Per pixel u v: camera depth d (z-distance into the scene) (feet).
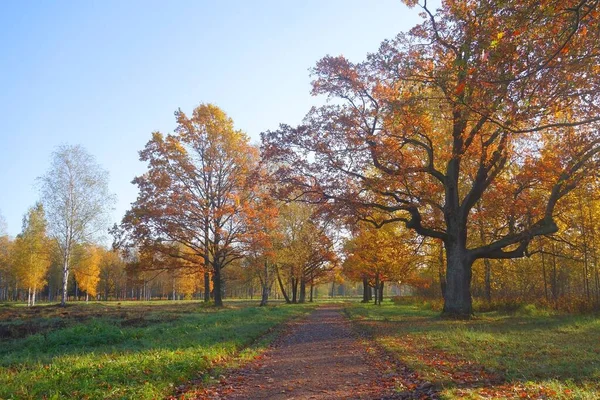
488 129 67.82
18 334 55.06
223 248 124.26
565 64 32.91
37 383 25.38
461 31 41.29
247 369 34.40
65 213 138.31
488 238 100.83
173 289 267.39
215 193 127.24
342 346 46.32
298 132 74.64
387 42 67.00
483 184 74.18
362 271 149.89
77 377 26.96
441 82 42.24
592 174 60.90
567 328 55.72
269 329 61.21
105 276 277.64
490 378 27.96
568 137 60.39
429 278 151.02
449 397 22.94
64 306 129.90
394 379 29.48
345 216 74.84
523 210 72.74
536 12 29.96
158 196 119.24
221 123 127.54
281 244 154.81
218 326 58.18
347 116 73.26
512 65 32.89
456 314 74.74
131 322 66.64
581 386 25.23
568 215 86.89
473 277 139.85
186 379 28.96
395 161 72.84
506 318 74.28
